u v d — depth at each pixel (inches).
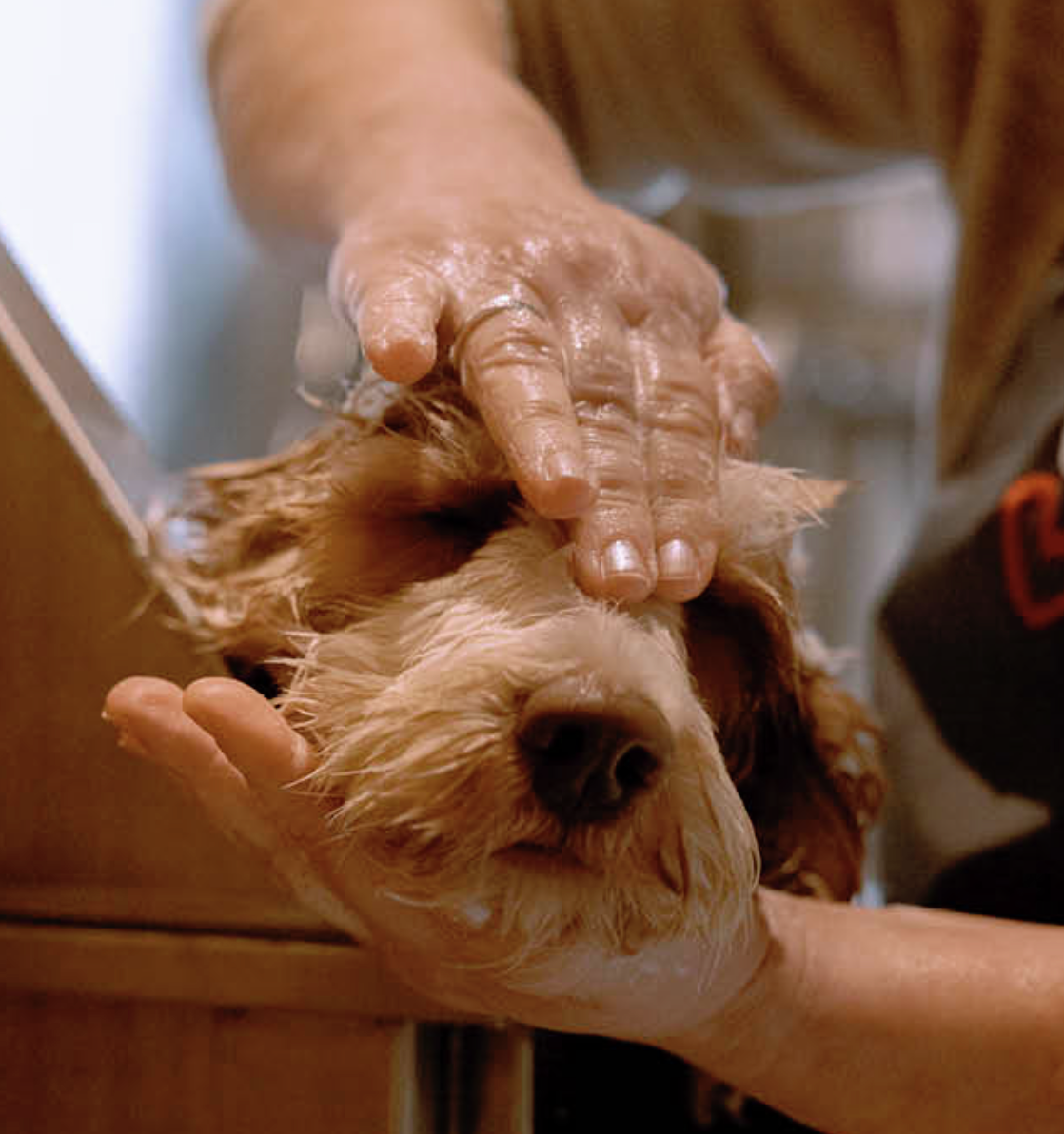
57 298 77.1
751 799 44.8
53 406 34.0
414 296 34.5
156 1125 32.4
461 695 31.1
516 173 41.6
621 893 30.6
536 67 69.1
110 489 34.5
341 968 31.8
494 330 34.2
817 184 71.2
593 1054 42.8
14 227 73.7
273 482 44.3
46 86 76.6
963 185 58.9
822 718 45.5
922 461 67.4
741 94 66.1
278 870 31.6
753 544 39.4
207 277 95.0
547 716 30.1
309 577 40.6
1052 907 48.8
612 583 32.4
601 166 71.8
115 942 32.7
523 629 32.4
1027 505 53.4
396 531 39.9
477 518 39.1
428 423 39.9
